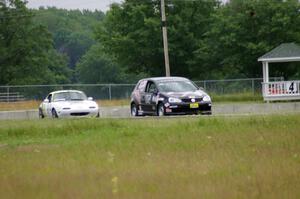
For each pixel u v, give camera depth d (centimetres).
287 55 14012
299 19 17062
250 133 5331
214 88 15650
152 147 4669
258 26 17200
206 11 19425
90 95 15912
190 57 18988
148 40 18812
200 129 5912
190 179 3228
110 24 19750
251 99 14938
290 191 2873
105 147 4838
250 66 17525
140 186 3075
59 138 6016
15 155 4619
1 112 13475
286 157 3859
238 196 2783
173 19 18838
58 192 2989
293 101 13538
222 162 3747
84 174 3503
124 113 12938
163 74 19462
